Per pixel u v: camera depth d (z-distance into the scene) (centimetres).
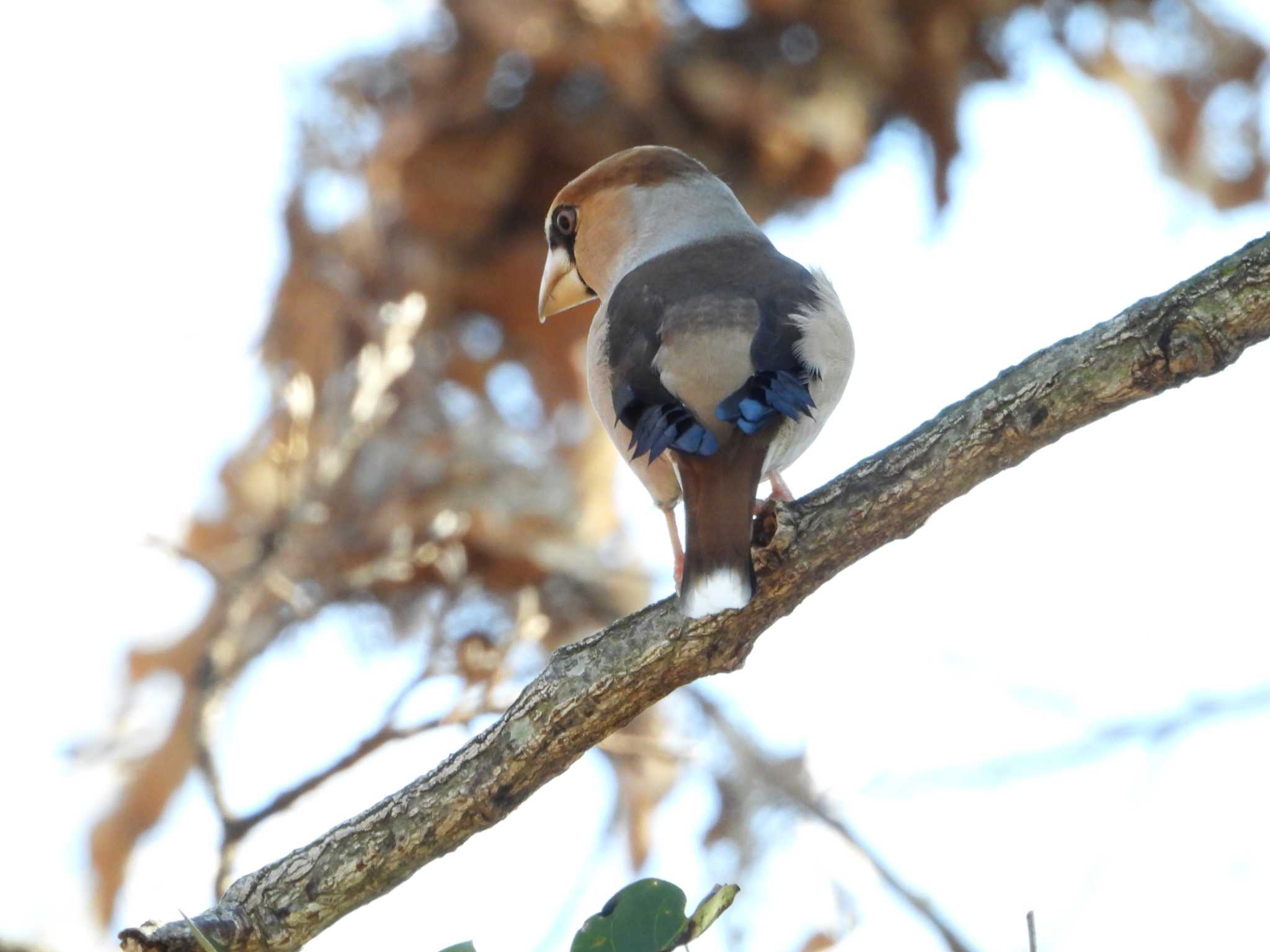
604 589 1265
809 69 1322
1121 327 612
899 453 636
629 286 786
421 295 1277
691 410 688
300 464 1075
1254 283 598
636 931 548
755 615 646
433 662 810
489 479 1264
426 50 1303
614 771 1234
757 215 1334
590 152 1305
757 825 1144
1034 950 507
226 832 782
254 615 1187
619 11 1265
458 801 639
